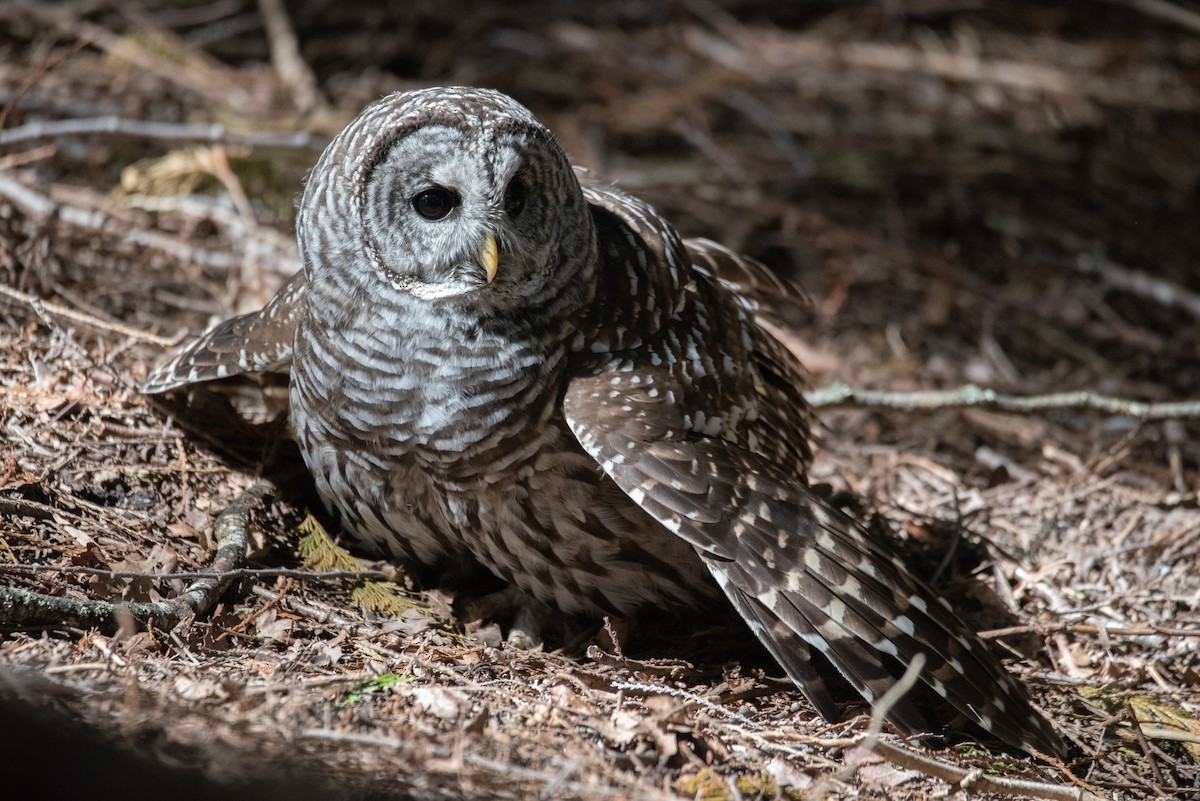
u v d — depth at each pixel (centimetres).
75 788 677
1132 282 1792
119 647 802
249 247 1362
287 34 1875
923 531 1184
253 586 930
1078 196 2011
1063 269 1838
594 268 917
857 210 1902
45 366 1073
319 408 930
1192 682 1027
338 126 1672
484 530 938
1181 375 1644
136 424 1050
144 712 718
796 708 904
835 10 2400
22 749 672
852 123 2102
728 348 984
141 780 679
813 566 870
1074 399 1311
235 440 1084
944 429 1430
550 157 877
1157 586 1138
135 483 998
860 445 1376
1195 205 2044
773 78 2167
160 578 877
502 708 816
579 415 885
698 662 971
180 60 1783
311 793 701
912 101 2173
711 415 938
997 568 1126
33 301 1086
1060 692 986
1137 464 1416
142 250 1330
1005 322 1705
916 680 921
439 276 875
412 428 902
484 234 855
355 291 896
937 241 1864
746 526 871
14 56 1670
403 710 796
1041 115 2183
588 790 734
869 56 2261
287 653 859
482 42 2114
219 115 1656
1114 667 1013
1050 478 1340
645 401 896
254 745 719
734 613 1021
